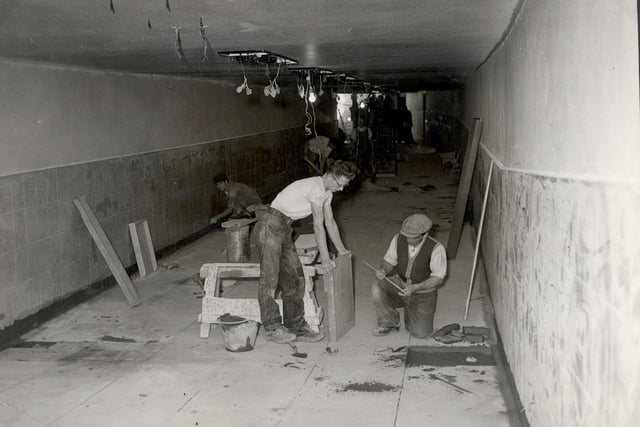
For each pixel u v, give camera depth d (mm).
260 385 5285
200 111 11516
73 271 7594
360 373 5473
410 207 14234
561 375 2998
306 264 6492
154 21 4773
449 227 11961
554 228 3176
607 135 2252
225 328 6023
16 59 6527
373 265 9266
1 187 6387
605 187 2248
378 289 6270
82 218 7734
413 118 35812
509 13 4805
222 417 4738
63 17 4504
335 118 24188
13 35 5188
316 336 6230
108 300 7832
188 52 6762
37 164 7020
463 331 6281
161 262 9688
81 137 7863
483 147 9641
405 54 7973
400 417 4652
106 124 8430
